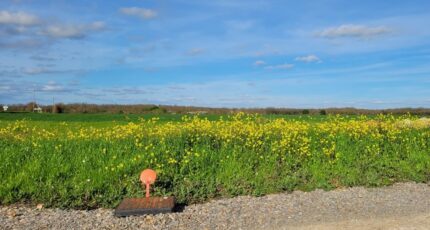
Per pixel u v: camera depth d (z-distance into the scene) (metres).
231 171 13.63
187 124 19.05
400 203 11.16
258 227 9.31
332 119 22.75
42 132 21.77
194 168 13.92
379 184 13.16
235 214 10.29
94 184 12.15
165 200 10.95
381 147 17.17
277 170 14.10
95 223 9.73
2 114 47.31
